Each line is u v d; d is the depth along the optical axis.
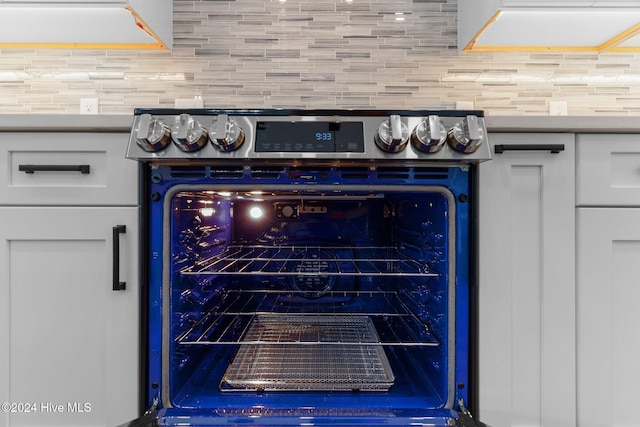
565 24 1.33
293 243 1.40
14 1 1.18
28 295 0.96
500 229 0.97
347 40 1.55
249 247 1.40
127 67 1.55
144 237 0.94
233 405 0.93
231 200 1.33
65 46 1.52
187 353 1.06
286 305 1.41
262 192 0.98
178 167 0.93
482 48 1.53
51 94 1.54
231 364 1.09
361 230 1.41
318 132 0.88
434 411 0.91
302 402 0.94
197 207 1.12
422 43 1.55
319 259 1.40
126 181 0.95
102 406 0.95
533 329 0.98
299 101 1.55
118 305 0.95
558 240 0.98
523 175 0.98
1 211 0.96
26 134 0.95
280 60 1.55
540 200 0.98
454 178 0.94
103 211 0.95
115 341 0.95
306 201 1.40
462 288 0.94
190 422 0.87
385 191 0.95
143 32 1.41
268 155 0.85
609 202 0.98
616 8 1.19
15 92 1.54
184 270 1.03
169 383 0.94
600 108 1.56
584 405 0.98
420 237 1.16
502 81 1.56
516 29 1.37
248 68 1.55
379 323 1.39
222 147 0.85
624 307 0.98
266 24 1.55
